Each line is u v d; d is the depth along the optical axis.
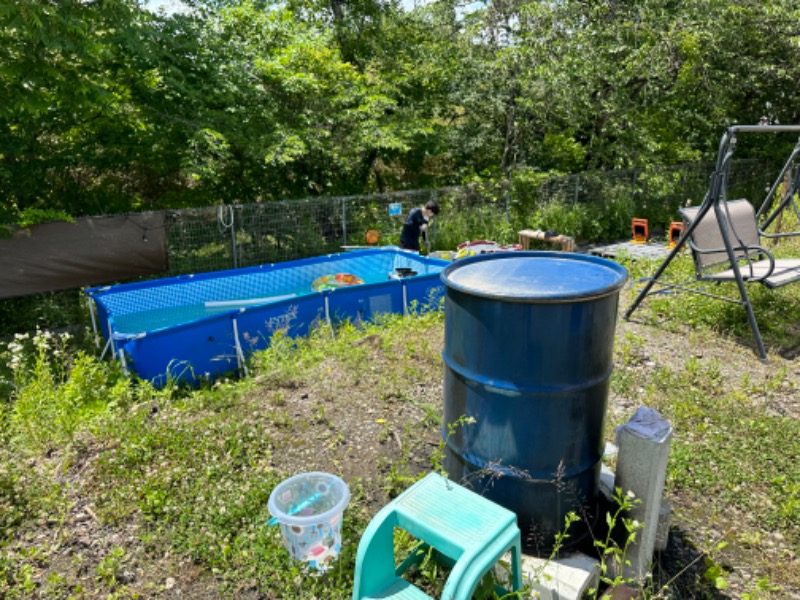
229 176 11.86
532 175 13.23
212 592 2.84
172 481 3.59
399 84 14.18
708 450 4.06
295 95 11.72
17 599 2.77
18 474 3.63
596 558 2.91
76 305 8.73
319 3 14.76
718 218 5.71
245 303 7.98
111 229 8.74
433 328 6.63
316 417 4.47
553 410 2.64
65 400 4.93
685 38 12.41
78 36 6.38
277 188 12.23
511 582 2.55
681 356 5.63
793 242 9.65
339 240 11.41
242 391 5.00
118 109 9.15
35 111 6.86
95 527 3.27
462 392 2.81
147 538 3.13
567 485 2.77
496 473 2.77
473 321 2.67
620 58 13.19
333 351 5.87
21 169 8.70
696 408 4.58
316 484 3.03
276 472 3.71
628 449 2.77
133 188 12.36
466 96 14.07
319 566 2.82
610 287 2.57
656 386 4.99
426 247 11.56
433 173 16.02
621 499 2.83
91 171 10.60
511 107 13.81
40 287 8.32
